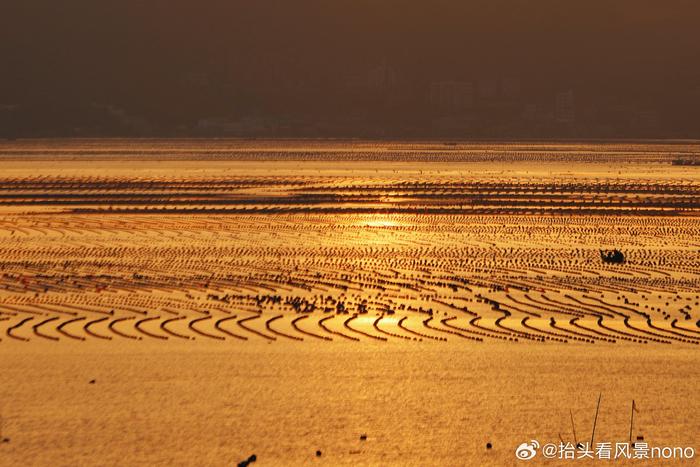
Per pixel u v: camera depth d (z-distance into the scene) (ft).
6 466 178.91
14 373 231.09
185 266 377.09
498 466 180.34
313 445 188.96
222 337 267.59
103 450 185.68
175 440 190.49
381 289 334.03
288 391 218.59
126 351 251.80
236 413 204.74
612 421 201.67
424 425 199.00
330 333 272.10
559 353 252.01
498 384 224.74
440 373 232.94
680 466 180.75
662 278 358.84
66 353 249.75
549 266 380.99
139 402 210.79
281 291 329.52
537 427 198.39
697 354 252.42
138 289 332.19
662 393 218.79
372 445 189.06
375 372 233.55
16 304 309.01
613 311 304.09
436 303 312.29
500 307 307.78
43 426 196.95
